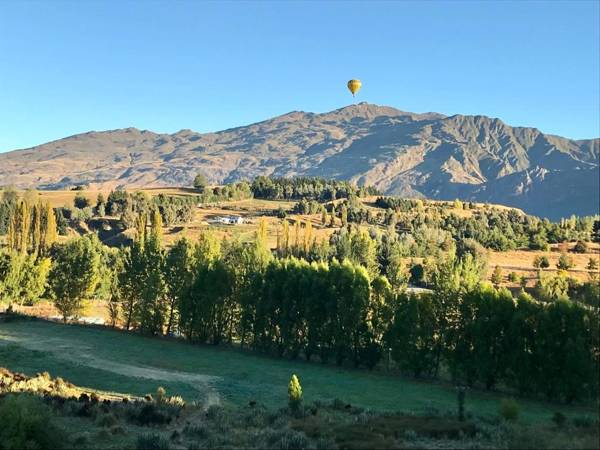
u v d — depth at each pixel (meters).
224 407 34.22
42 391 34.12
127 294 74.38
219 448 24.34
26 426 23.23
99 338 63.47
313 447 23.84
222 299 67.12
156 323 70.75
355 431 26.31
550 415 35.31
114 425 28.39
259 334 63.75
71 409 30.55
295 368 53.31
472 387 47.03
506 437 24.84
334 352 57.53
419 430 26.39
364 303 55.97
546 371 42.03
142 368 48.28
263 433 26.53
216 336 67.19
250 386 42.91
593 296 42.66
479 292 47.50
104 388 39.12
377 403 37.78
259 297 63.31
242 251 69.81
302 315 59.66
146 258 73.50
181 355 56.97
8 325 68.94
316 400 35.78
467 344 47.88
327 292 58.19
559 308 42.56
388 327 53.53
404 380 49.12
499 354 45.34
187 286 68.25
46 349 53.88
